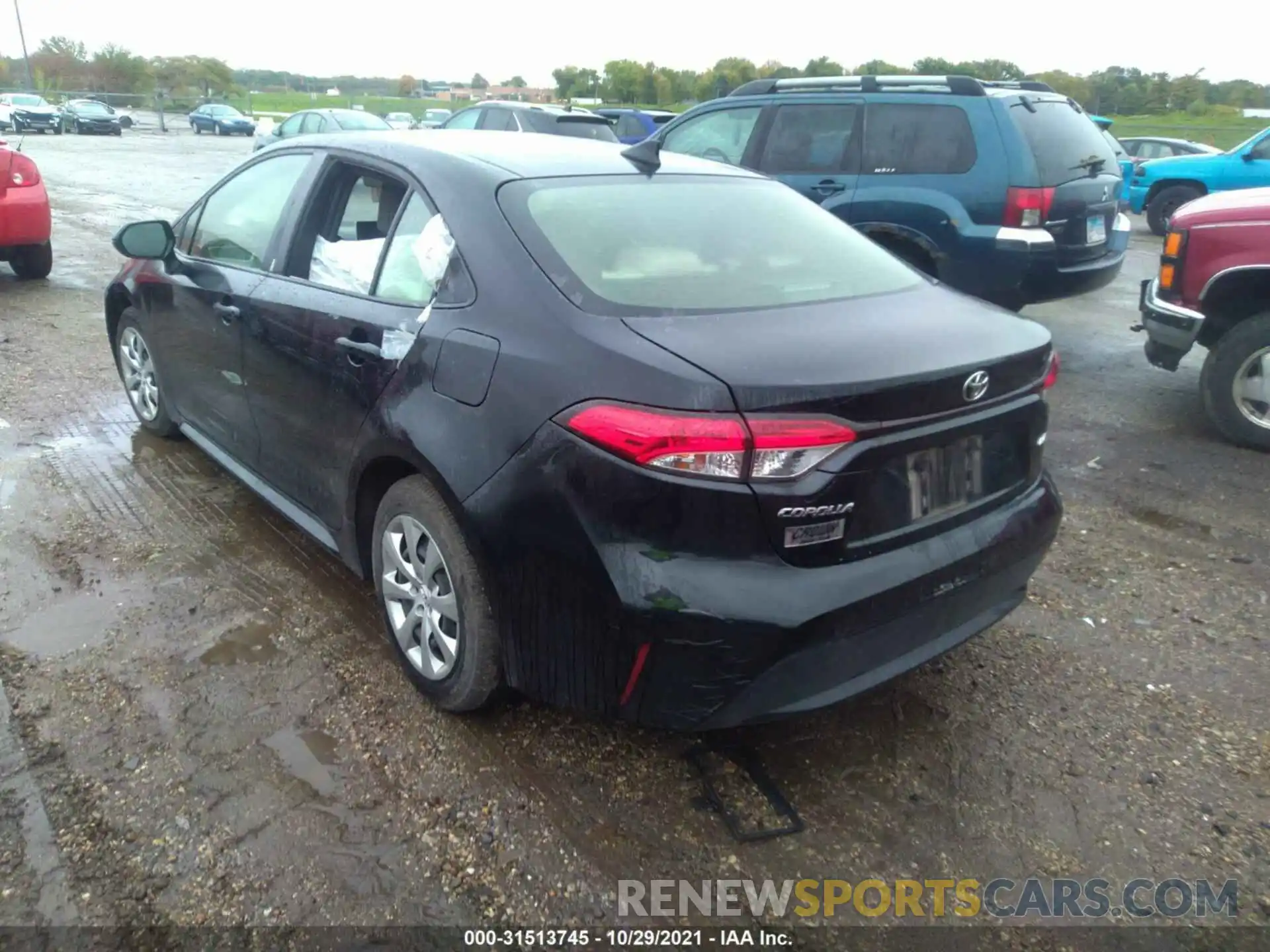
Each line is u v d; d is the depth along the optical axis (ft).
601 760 9.47
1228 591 13.01
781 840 8.60
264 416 12.50
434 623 9.80
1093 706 10.57
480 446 8.61
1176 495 16.06
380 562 10.44
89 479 15.49
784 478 7.50
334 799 8.86
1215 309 18.79
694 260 9.64
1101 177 23.80
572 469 7.93
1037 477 9.91
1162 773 9.57
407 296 10.08
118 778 9.01
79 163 75.20
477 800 8.91
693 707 7.95
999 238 22.39
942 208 22.98
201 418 14.73
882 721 10.21
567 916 7.78
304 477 11.87
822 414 7.54
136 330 16.74
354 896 7.87
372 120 64.80
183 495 15.03
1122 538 14.51
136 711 9.95
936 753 9.75
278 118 140.46
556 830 8.60
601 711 8.36
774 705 8.02
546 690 8.70
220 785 8.97
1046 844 8.67
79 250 36.58
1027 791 9.27
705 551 7.59
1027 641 11.81
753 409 7.42
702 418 7.43
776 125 25.76
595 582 7.87
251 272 12.75
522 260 9.04
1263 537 14.56
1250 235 17.63
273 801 8.80
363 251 11.03
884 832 8.75
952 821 8.89
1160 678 11.12
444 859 8.25
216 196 14.56
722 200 11.02
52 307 27.12
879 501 8.06
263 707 10.09
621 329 8.23
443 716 10.02
